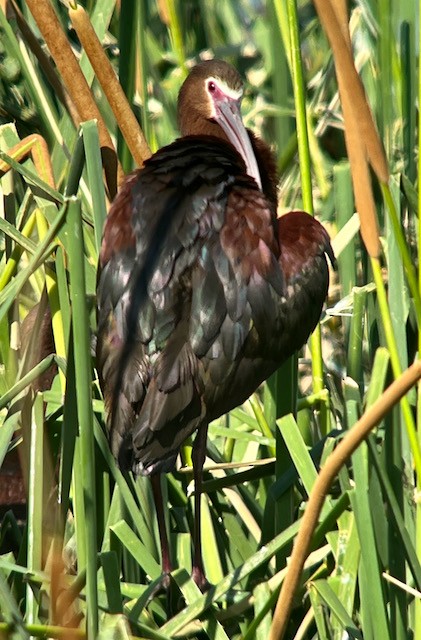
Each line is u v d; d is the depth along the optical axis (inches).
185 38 546.3
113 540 312.3
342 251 388.2
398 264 312.0
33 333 335.6
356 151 261.3
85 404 249.0
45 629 247.9
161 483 337.7
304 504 343.6
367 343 410.0
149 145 393.4
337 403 388.2
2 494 368.2
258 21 557.6
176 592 311.1
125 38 374.3
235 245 334.3
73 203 244.2
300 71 353.4
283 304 342.3
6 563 275.4
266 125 542.6
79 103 354.0
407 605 297.7
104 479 325.7
